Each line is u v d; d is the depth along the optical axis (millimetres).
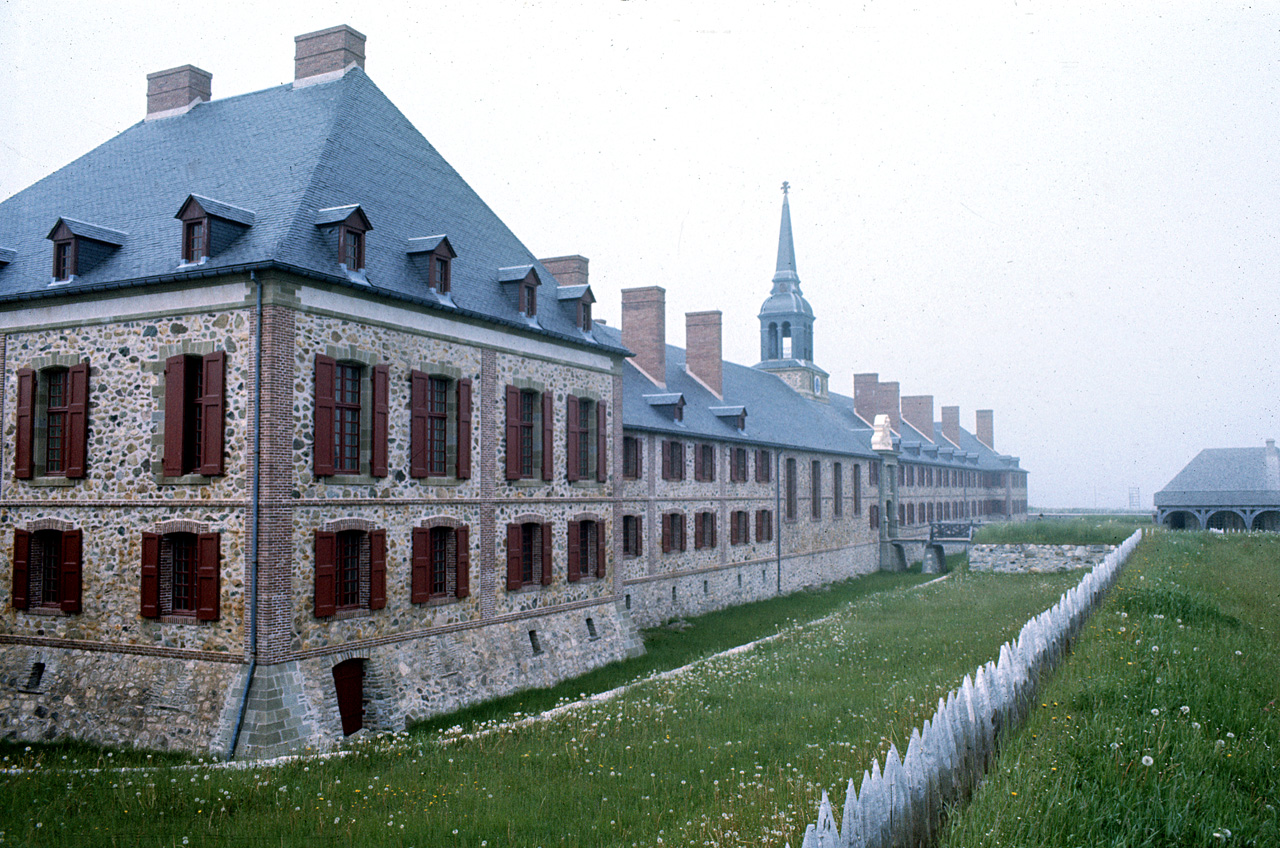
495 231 24625
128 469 17141
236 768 13461
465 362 20359
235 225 17047
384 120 22609
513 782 12148
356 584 17562
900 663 19609
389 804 11352
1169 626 16859
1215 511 64812
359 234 17656
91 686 16984
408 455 18625
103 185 21219
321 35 22609
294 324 16078
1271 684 12555
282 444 15742
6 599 18438
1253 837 7742
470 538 20344
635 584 30672
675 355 45719
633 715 16000
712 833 8898
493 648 20672
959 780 8570
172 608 16766
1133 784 8406
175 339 16766
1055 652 14180
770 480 42438
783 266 59094
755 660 21625
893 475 60719
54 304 18219
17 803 11805
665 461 33312
